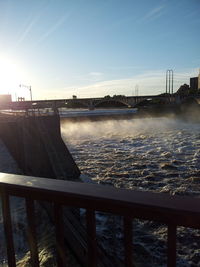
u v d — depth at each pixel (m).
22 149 19.02
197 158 23.38
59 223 1.43
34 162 17.88
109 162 23.25
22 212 11.76
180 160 22.91
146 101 105.69
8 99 76.75
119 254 7.95
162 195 1.18
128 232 1.18
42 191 1.42
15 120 22.08
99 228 9.79
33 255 1.62
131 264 1.21
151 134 43.41
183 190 14.99
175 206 1.05
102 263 6.99
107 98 97.00
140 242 9.30
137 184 16.50
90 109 95.88
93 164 22.61
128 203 1.13
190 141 33.84
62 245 1.46
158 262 8.25
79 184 1.44
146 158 24.42
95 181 17.34
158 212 1.06
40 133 17.39
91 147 32.44
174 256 1.08
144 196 1.18
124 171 19.80
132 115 74.69
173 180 16.98
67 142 37.53
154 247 9.01
